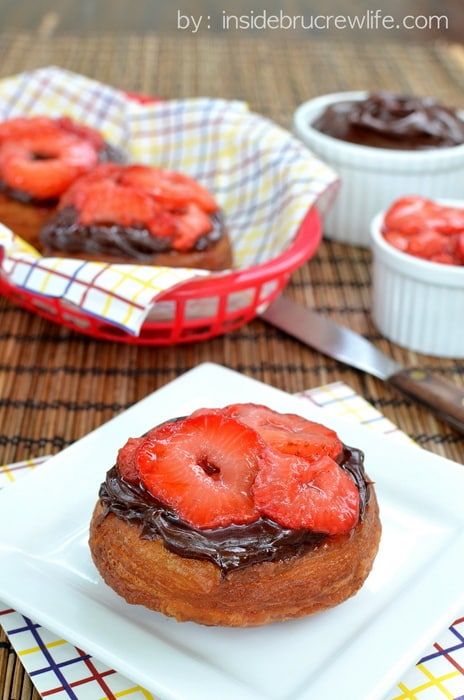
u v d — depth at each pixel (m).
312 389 0.63
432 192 0.73
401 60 0.96
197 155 0.75
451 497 0.54
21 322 0.68
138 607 0.51
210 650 0.50
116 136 0.78
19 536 0.52
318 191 0.68
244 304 0.64
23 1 1.10
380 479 0.55
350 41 1.01
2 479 0.56
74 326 0.64
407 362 0.66
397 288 0.65
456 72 0.94
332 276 0.72
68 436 0.61
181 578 0.50
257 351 0.66
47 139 0.72
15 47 0.95
